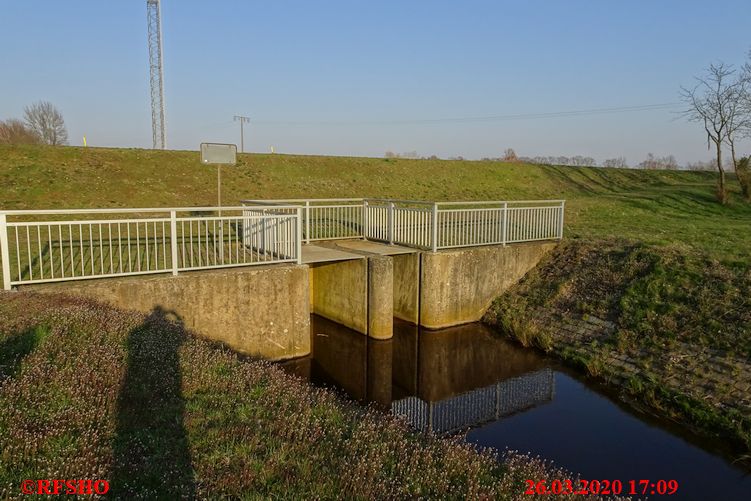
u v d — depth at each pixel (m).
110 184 20.78
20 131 43.59
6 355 5.24
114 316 6.83
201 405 5.07
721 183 25.14
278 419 4.92
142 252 11.32
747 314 8.73
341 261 11.89
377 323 11.08
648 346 9.07
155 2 44.16
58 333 5.80
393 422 5.40
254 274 9.23
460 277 12.14
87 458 3.83
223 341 9.05
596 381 9.10
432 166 32.72
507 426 7.68
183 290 8.58
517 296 12.67
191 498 3.61
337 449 4.54
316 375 10.18
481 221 12.79
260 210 10.84
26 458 3.76
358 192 26.81
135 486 3.71
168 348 6.16
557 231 14.24
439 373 10.51
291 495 3.76
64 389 4.70
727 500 5.77
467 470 4.52
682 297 9.91
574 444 7.05
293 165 28.05
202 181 23.50
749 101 24.67
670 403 7.77
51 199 18.19
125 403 4.80
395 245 12.85
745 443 6.62
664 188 30.91
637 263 11.61
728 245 12.84
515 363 10.38
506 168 35.12
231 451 4.27
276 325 9.59
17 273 9.04
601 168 38.34
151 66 44.91
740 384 7.48
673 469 6.41
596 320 10.46
